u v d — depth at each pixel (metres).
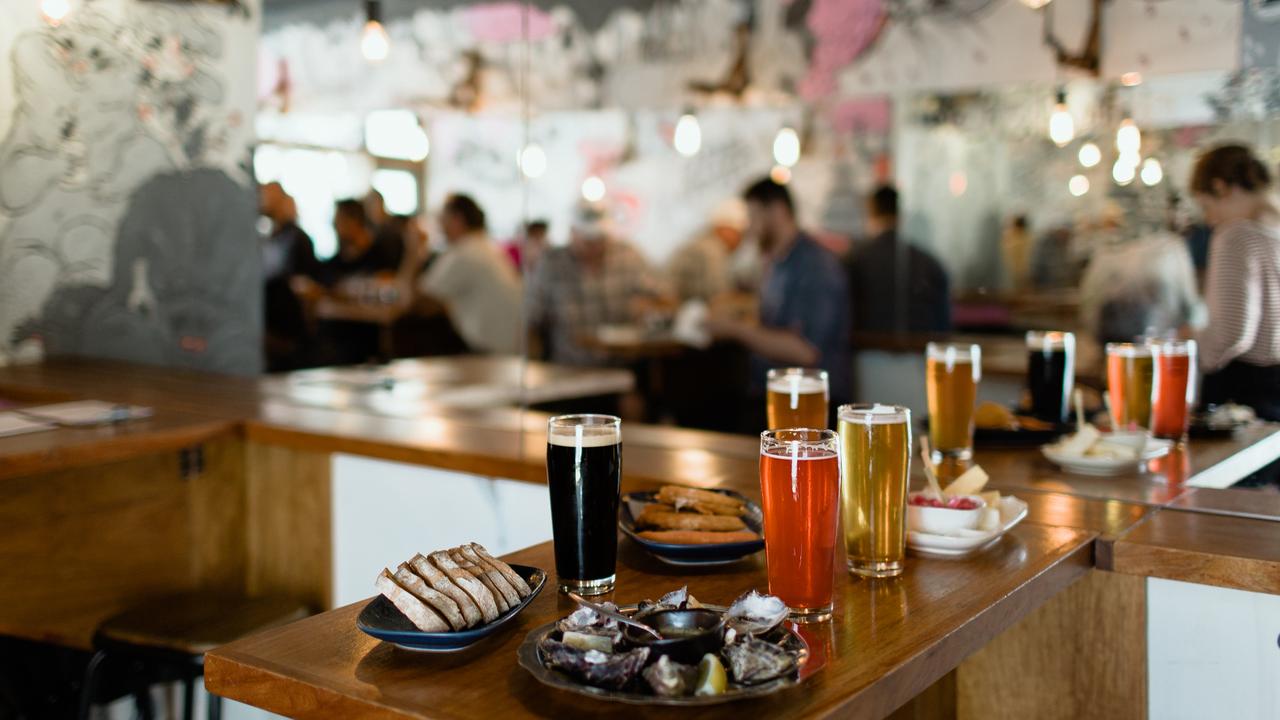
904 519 1.33
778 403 1.65
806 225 4.79
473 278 4.69
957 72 3.76
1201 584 1.47
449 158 4.61
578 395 4.05
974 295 3.65
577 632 1.01
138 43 3.57
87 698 2.12
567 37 5.17
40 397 3.07
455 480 2.30
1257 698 1.53
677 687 0.91
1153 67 2.11
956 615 1.17
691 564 1.38
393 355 4.26
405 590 1.08
